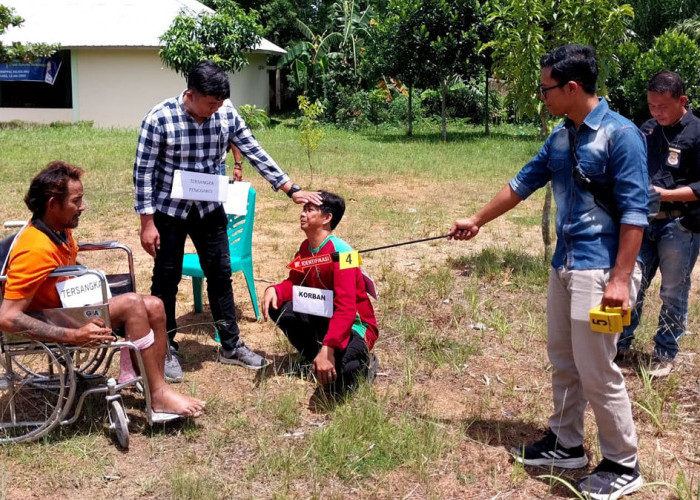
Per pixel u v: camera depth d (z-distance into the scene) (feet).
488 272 22.54
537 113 23.26
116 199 34.47
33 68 81.76
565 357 11.71
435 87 73.77
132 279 14.11
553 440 12.23
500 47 23.54
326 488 11.28
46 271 11.65
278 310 14.97
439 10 67.05
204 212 15.19
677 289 15.28
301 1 110.42
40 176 11.78
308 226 14.23
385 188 39.75
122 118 81.97
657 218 15.08
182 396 12.79
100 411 13.44
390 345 17.08
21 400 13.89
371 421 12.94
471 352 16.65
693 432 13.23
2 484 11.11
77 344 11.87
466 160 51.72
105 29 81.56
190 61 70.49
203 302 20.25
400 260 24.59
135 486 11.30
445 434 12.76
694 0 74.64
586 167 10.55
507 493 11.25
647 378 14.47
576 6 22.24
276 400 14.03
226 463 11.96
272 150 56.13
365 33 93.30
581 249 10.71
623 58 58.29
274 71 107.55
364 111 86.28
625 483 10.89
